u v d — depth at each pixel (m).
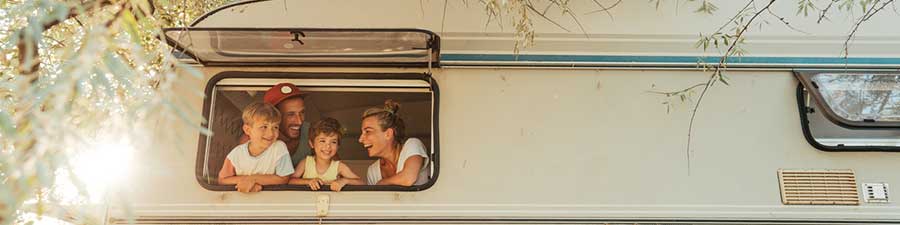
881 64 2.58
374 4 2.58
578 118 2.51
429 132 2.48
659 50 2.58
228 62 2.56
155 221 2.34
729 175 2.45
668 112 2.52
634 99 2.54
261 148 2.46
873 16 2.63
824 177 2.44
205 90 2.52
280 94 2.52
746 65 2.58
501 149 2.46
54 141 0.92
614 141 2.48
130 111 1.06
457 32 2.57
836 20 2.62
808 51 2.59
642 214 2.40
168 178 2.39
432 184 2.40
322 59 2.56
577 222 2.38
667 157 2.47
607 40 2.59
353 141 2.48
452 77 2.55
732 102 2.54
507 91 2.53
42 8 1.03
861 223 2.39
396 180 2.42
